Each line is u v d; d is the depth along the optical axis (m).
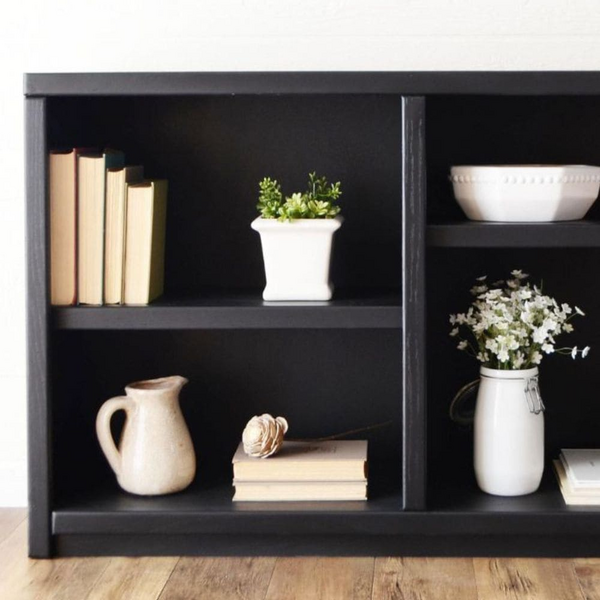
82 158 2.03
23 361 2.35
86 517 2.03
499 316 2.11
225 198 2.31
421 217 1.97
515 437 2.08
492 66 2.26
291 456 2.10
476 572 1.95
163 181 2.20
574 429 2.32
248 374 2.35
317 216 2.07
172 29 2.28
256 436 2.08
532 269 2.30
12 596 1.87
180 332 2.34
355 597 1.84
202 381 2.35
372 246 2.31
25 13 2.28
